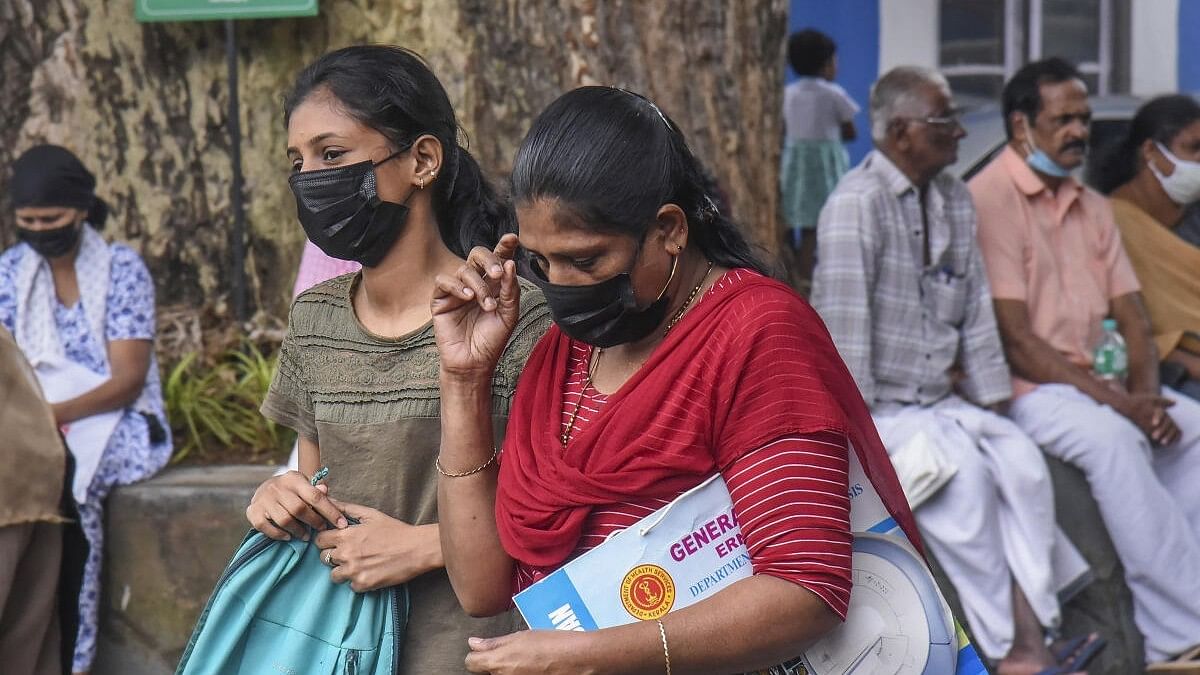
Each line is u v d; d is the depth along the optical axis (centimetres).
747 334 232
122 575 505
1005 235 582
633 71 572
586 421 249
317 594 285
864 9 912
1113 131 789
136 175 609
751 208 608
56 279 530
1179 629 544
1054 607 520
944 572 514
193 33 606
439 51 552
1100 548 548
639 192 231
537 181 231
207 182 614
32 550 397
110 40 603
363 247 281
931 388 548
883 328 543
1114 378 594
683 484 237
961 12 917
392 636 281
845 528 230
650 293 239
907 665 240
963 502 512
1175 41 908
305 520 284
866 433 241
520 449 250
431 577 286
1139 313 616
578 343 259
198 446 566
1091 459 544
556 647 229
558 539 242
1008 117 596
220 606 284
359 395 286
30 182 511
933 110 536
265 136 608
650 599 236
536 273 243
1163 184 661
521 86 557
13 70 596
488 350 260
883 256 541
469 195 298
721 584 236
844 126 865
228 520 499
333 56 286
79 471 498
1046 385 573
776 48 638
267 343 612
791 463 228
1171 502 548
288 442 570
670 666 227
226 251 618
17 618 395
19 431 385
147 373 532
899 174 545
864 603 240
